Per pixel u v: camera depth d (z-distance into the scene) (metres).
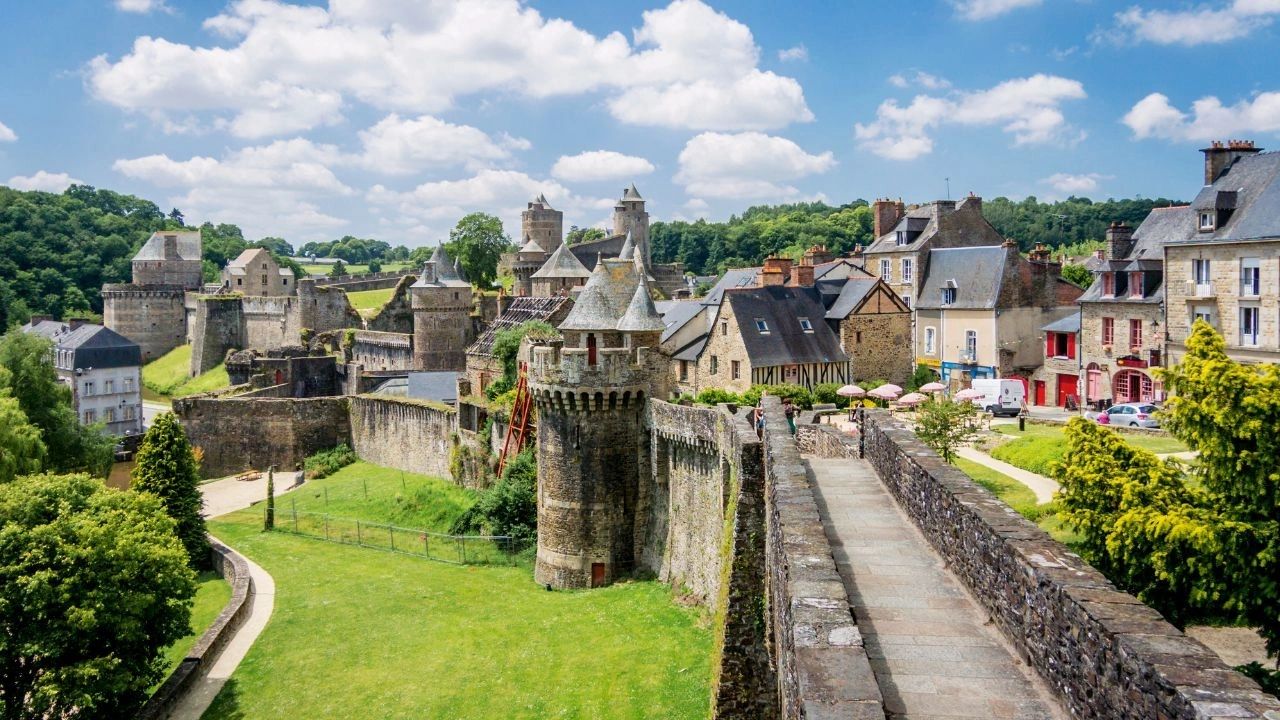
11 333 63.38
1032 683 10.33
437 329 94.44
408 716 30.41
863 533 16.81
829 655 8.66
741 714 22.02
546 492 42.09
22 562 30.52
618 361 40.41
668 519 39.25
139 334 143.75
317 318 117.00
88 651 31.33
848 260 84.94
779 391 55.59
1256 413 19.14
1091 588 9.62
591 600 38.72
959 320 70.75
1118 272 57.28
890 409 56.72
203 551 50.78
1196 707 6.93
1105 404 58.44
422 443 66.88
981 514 13.03
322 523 57.03
